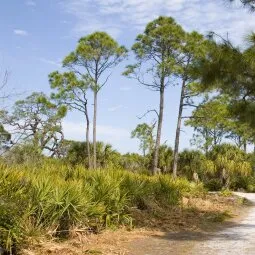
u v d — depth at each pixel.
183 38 34.59
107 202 11.46
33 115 19.38
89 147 34.84
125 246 9.41
